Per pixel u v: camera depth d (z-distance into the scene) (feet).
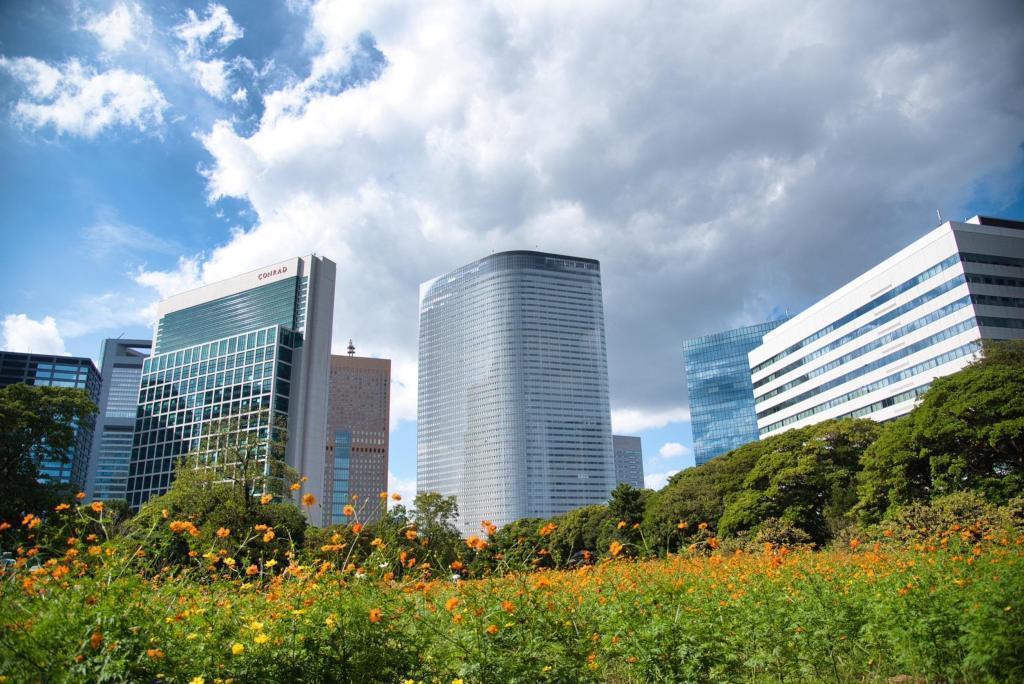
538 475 625.00
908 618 22.48
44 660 13.85
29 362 438.81
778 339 346.13
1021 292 228.22
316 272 391.45
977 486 93.25
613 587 26.48
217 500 104.88
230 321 410.72
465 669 17.04
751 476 149.69
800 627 22.94
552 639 18.94
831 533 117.50
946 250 232.94
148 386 415.23
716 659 20.85
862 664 22.95
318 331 381.60
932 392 107.24
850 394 286.05
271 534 23.99
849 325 288.71
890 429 111.65
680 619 22.39
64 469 416.46
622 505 182.91
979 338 216.95
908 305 252.62
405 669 17.19
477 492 642.63
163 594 18.28
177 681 14.52
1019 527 57.67
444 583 23.89
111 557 18.42
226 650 15.80
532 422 640.99
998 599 21.81
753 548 77.66
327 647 16.58
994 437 92.58
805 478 135.23
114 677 13.89
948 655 21.38
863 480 114.93
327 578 18.75
